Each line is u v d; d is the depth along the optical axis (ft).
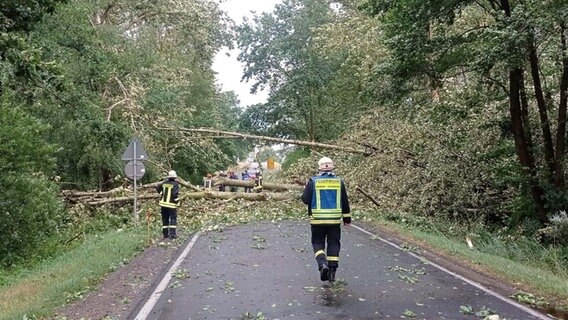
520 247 49.34
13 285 34.37
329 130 127.95
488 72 51.44
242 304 25.46
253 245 45.03
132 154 59.11
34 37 60.23
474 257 37.78
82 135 72.18
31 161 54.19
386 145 70.13
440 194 61.41
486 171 59.82
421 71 57.82
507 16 46.60
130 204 72.02
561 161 51.83
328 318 23.00
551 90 55.93
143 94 83.56
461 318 23.13
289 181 85.05
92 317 23.49
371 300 26.20
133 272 34.19
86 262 37.22
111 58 79.05
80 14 69.56
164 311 24.34
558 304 25.68
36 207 51.01
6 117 52.21
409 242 46.50
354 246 44.21
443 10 53.31
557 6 41.37
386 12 57.62
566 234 47.09
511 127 58.59
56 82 39.11
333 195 29.30
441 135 62.69
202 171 119.44
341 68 119.55
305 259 38.09
